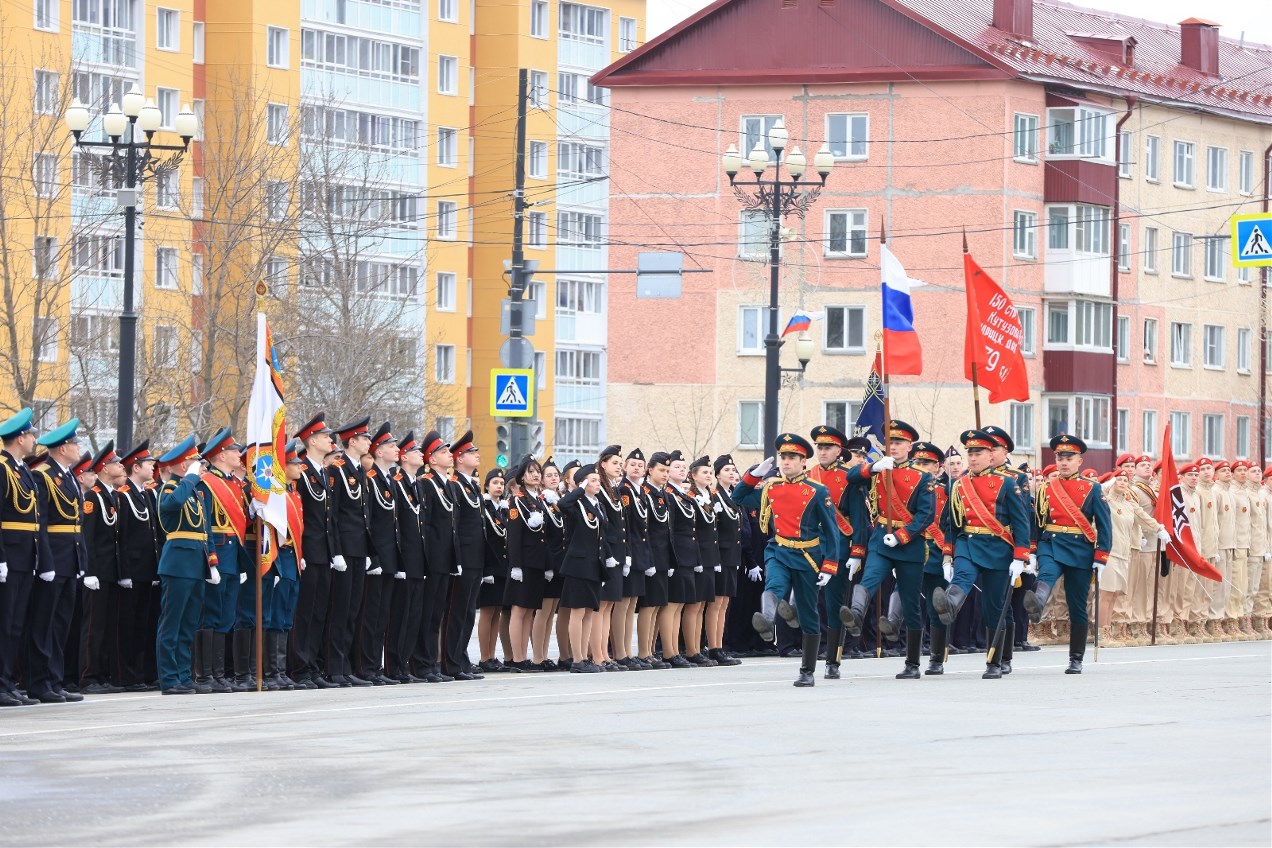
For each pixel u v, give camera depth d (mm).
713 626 27578
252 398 22344
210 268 59250
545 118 87375
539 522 25562
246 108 62500
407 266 72312
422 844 11453
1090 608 32281
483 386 86562
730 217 68062
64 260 57812
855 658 28734
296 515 22891
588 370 89875
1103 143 68562
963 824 11977
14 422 21344
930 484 22781
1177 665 25656
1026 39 68688
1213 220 74625
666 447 69312
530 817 12391
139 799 13266
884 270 26391
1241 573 34812
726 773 14336
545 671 25875
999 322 26828
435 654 24438
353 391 60938
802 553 21844
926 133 66312
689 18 68062
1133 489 32750
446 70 83562
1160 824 11953
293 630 23125
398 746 16062
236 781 14062
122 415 31328
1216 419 75438
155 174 33188
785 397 67688
